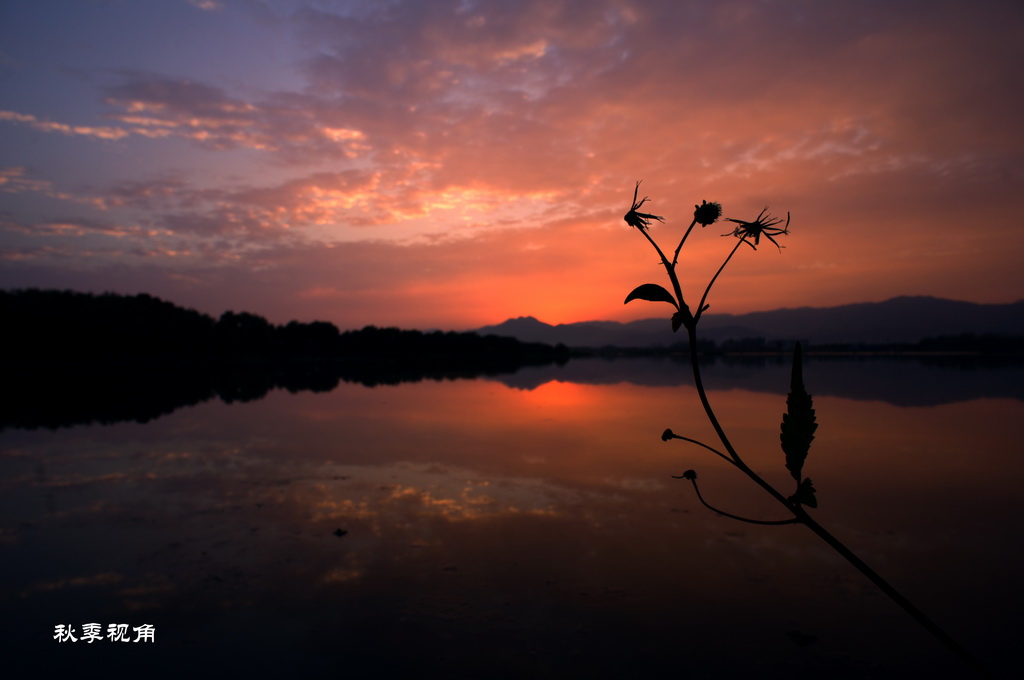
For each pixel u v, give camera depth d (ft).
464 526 17.63
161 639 11.80
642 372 90.07
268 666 10.96
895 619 12.05
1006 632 11.37
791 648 11.19
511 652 11.24
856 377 71.61
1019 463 24.47
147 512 19.13
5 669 10.89
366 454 27.40
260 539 16.75
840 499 19.54
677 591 13.44
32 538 16.94
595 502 19.80
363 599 13.28
